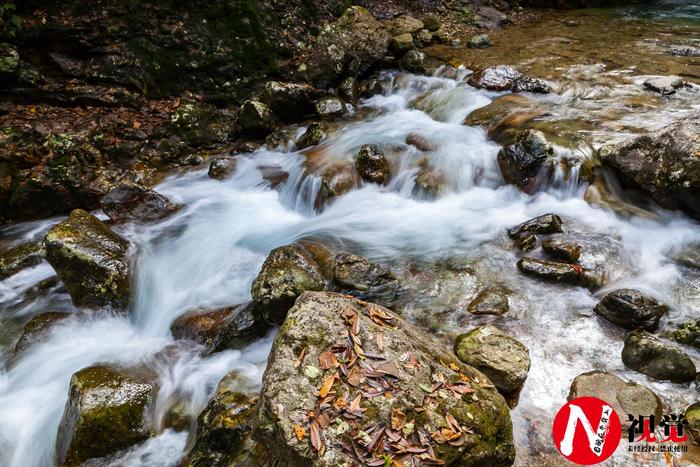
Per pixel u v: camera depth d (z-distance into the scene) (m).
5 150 6.70
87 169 6.89
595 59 8.98
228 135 8.25
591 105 7.15
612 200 5.70
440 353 3.56
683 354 3.81
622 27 11.16
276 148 7.79
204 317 4.85
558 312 4.48
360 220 5.98
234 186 7.21
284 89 8.02
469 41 10.55
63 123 7.40
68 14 7.77
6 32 7.44
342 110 8.32
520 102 7.50
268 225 6.29
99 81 7.93
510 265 5.05
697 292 4.53
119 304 5.07
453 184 6.32
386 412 2.97
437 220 5.86
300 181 6.71
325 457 2.73
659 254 5.03
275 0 9.23
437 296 4.73
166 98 8.35
